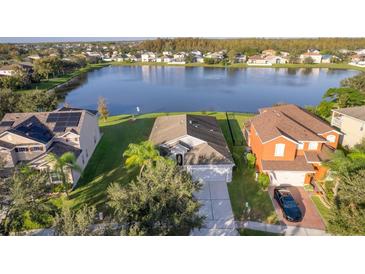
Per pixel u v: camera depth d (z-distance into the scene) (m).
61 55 180.75
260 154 27.50
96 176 28.36
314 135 27.33
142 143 24.72
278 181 26.27
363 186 17.94
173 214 15.91
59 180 26.27
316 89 87.50
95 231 14.50
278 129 27.69
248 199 24.27
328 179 24.92
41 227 20.78
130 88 92.25
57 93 85.44
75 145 29.50
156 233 15.37
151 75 121.19
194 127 32.59
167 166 18.92
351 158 23.08
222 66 145.50
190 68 143.75
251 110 63.72
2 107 45.31
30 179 20.08
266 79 107.00
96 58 172.50
